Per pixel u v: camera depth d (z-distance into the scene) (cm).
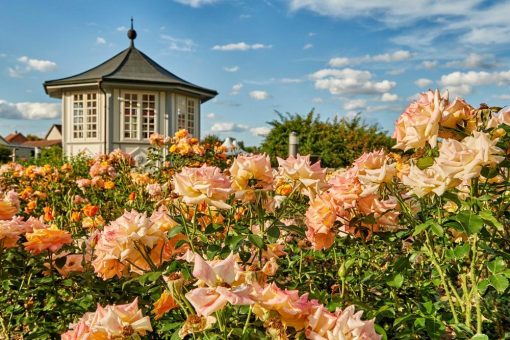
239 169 194
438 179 167
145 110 1658
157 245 187
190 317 135
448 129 182
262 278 149
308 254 264
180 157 582
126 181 551
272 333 124
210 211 214
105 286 234
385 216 209
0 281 239
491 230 202
